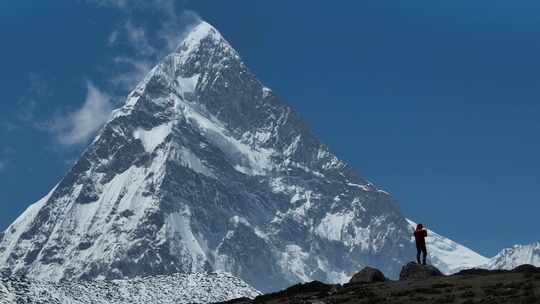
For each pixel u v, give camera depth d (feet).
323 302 371.15
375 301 359.25
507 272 406.00
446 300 348.79
